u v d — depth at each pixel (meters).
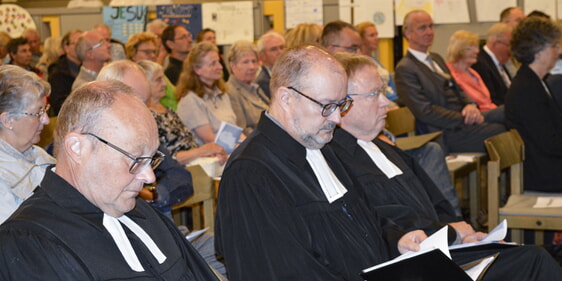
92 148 1.69
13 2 9.02
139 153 1.72
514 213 3.68
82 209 1.73
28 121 2.37
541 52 4.34
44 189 1.73
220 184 2.42
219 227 2.41
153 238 1.93
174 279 1.88
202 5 7.18
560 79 4.66
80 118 1.69
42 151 2.56
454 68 6.20
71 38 5.73
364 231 2.59
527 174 4.32
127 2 7.53
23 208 1.71
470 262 2.69
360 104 3.03
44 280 1.59
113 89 1.75
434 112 5.48
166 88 4.96
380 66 6.18
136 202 2.00
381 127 3.11
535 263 2.75
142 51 5.85
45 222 1.67
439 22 7.11
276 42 5.79
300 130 2.46
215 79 4.67
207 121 4.55
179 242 2.05
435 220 3.00
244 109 5.26
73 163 1.71
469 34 6.18
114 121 1.70
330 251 2.43
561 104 4.65
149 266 1.83
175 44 6.12
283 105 2.46
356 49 4.55
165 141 3.91
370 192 2.96
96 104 1.70
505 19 6.81
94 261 1.69
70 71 5.72
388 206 2.92
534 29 4.36
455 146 5.50
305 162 2.49
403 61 5.66
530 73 4.37
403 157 3.39
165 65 6.64
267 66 5.84
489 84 6.38
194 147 4.04
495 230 2.71
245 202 2.32
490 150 3.77
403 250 2.61
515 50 4.46
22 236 1.62
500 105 6.25
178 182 3.06
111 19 7.24
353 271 2.45
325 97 2.41
